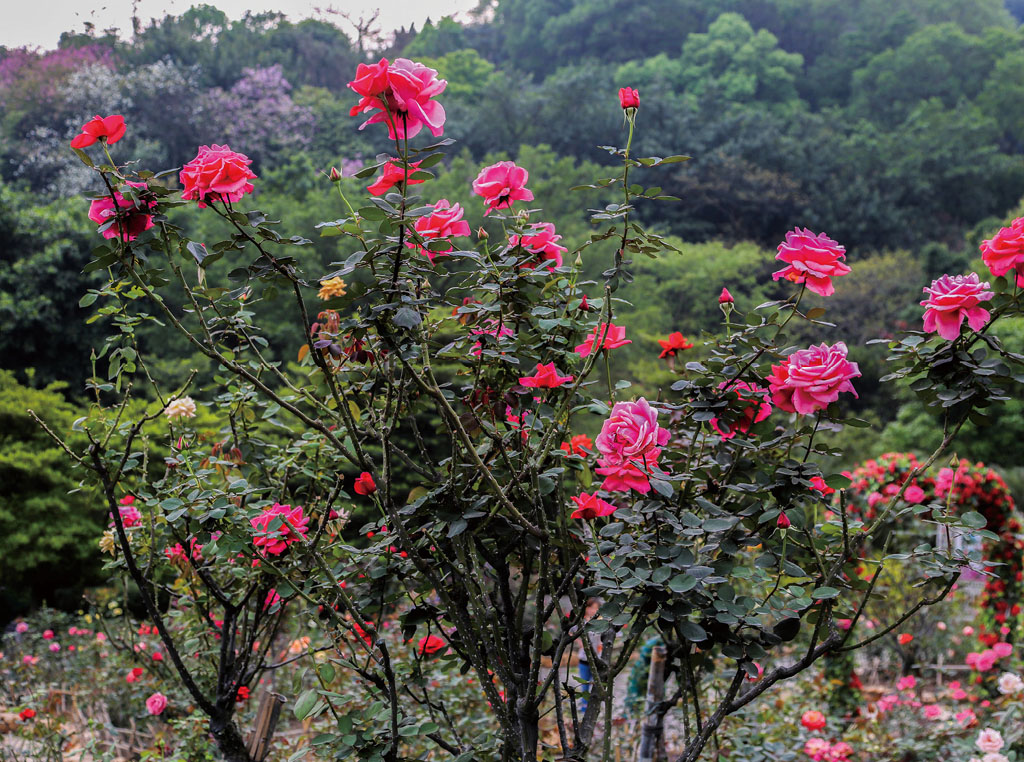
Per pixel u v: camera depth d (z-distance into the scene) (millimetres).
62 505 7941
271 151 29344
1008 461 14047
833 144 37531
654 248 1644
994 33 45469
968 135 37656
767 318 1695
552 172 19781
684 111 36406
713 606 1555
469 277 1768
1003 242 1623
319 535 1898
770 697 4324
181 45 33688
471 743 1921
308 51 39188
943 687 5785
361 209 1394
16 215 14953
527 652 1836
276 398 1617
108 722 4285
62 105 28422
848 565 1777
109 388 2117
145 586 2080
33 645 6910
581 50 47438
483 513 1602
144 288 1628
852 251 33469
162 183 1615
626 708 3781
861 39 48094
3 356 14312
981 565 1565
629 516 1596
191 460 2354
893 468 5426
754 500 1793
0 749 3854
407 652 3482
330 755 1762
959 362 1659
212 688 2984
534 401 1905
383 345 1556
